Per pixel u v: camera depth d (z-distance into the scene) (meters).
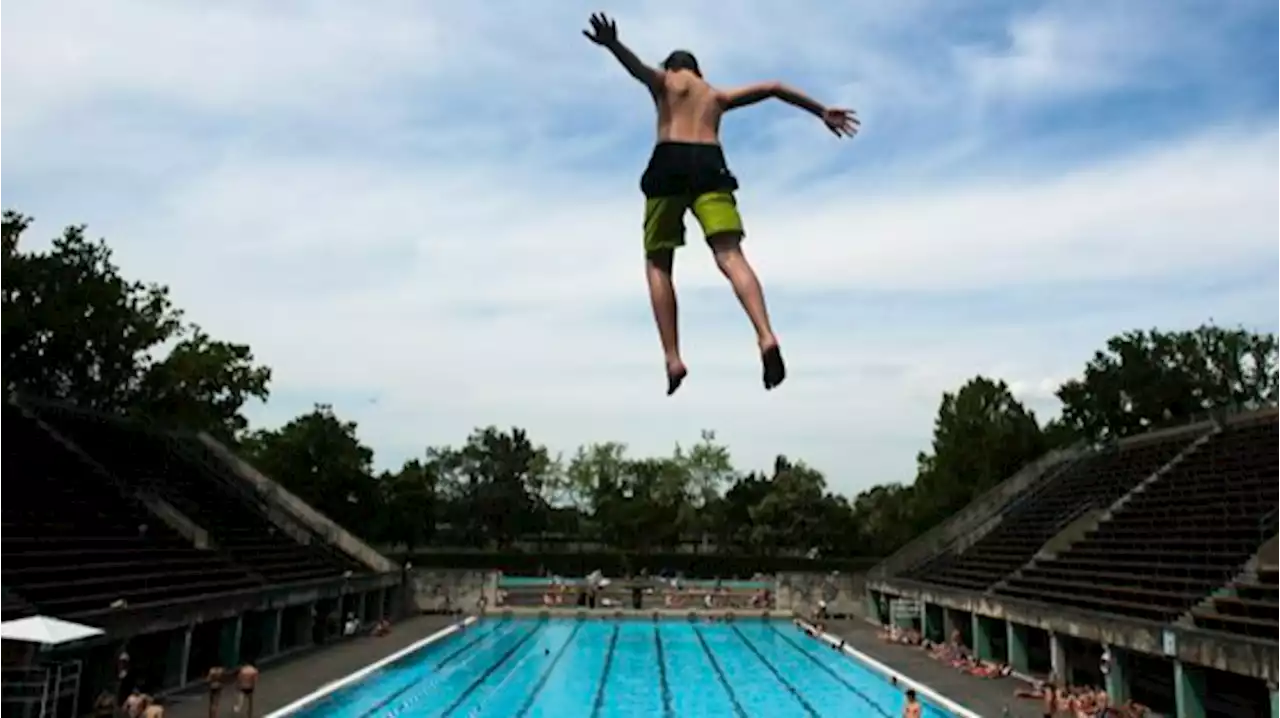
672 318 4.95
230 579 40.28
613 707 32.78
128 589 32.50
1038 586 41.28
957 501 78.88
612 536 107.38
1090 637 32.41
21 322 40.72
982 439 79.88
